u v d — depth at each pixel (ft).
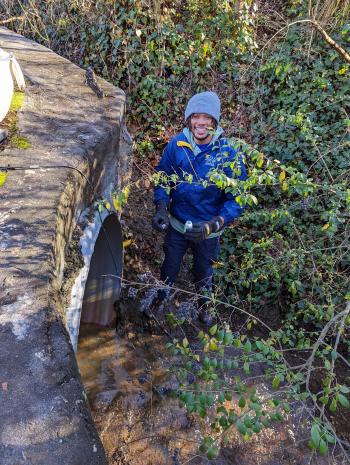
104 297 12.43
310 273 12.23
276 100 16.52
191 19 16.93
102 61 17.02
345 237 12.07
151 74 16.53
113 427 10.16
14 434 4.45
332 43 10.67
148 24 16.65
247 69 16.62
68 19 17.78
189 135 10.15
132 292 12.76
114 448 9.79
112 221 11.06
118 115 10.49
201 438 10.28
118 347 12.01
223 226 10.26
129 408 10.58
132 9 16.22
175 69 16.76
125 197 8.73
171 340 12.49
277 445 10.50
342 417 11.75
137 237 14.29
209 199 10.52
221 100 16.88
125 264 13.57
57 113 10.18
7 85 9.48
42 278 6.08
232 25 16.51
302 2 17.42
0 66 9.41
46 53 13.84
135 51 16.60
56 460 4.28
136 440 10.02
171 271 11.84
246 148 8.04
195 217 10.81
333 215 10.34
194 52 16.78
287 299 14.10
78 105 10.70
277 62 15.16
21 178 7.82
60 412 4.66
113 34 16.53
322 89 16.08
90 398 10.58
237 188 8.36
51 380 4.95
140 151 16.03
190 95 16.92
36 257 6.36
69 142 9.01
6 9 19.65
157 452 9.86
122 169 11.69
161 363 11.82
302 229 14.07
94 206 9.25
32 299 5.78
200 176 10.21
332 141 15.20
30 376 4.96
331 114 15.78
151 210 15.16
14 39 14.80
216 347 7.13
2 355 5.14
